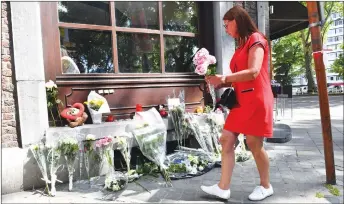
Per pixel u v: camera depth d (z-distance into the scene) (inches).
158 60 202.1
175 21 211.6
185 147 183.3
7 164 129.9
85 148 142.2
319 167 159.3
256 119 110.4
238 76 102.6
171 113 177.0
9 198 124.5
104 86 174.2
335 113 408.8
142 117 160.4
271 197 121.7
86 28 172.9
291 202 116.6
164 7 206.8
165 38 206.1
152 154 144.4
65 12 167.6
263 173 120.3
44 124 144.6
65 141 132.3
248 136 116.2
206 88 215.5
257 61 103.8
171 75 202.5
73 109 154.8
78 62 171.8
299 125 303.9
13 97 139.5
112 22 182.5
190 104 207.8
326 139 134.6
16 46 138.1
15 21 137.9
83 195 127.4
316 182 137.7
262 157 117.9
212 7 219.9
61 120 157.9
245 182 139.6
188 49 216.8
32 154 136.0
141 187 135.3
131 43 191.9
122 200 121.5
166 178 140.9
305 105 560.1
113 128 156.7
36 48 142.7
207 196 124.1
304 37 1076.5
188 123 174.9
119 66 186.4
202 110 198.8
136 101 186.4
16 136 140.3
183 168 152.0
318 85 135.2
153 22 201.9
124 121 166.4
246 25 111.4
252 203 116.8
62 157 140.6
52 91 149.5
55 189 133.3
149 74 193.2
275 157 179.9
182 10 214.4
